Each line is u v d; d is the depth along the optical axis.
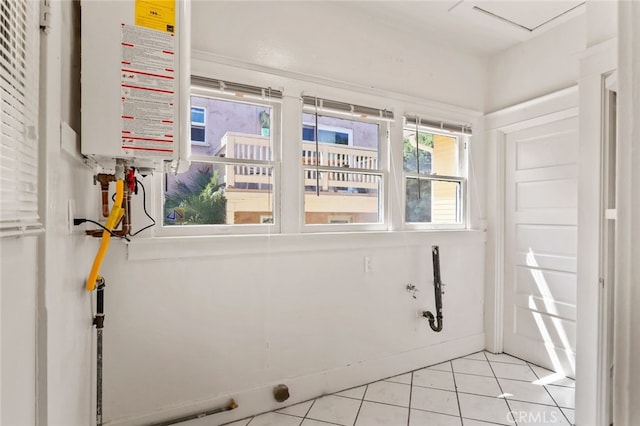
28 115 0.71
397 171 2.69
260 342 2.11
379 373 2.52
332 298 2.36
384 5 2.40
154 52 1.18
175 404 1.88
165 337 1.86
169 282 1.88
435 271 2.69
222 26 2.02
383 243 2.55
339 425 1.96
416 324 2.72
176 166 1.38
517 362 2.83
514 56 2.93
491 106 3.11
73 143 1.06
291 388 2.19
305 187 2.36
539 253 2.78
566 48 2.56
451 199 3.05
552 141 2.69
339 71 2.41
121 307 1.76
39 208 0.79
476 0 2.32
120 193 1.24
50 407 0.85
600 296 1.91
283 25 2.21
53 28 0.86
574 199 2.55
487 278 3.09
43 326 0.79
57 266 0.91
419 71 2.77
